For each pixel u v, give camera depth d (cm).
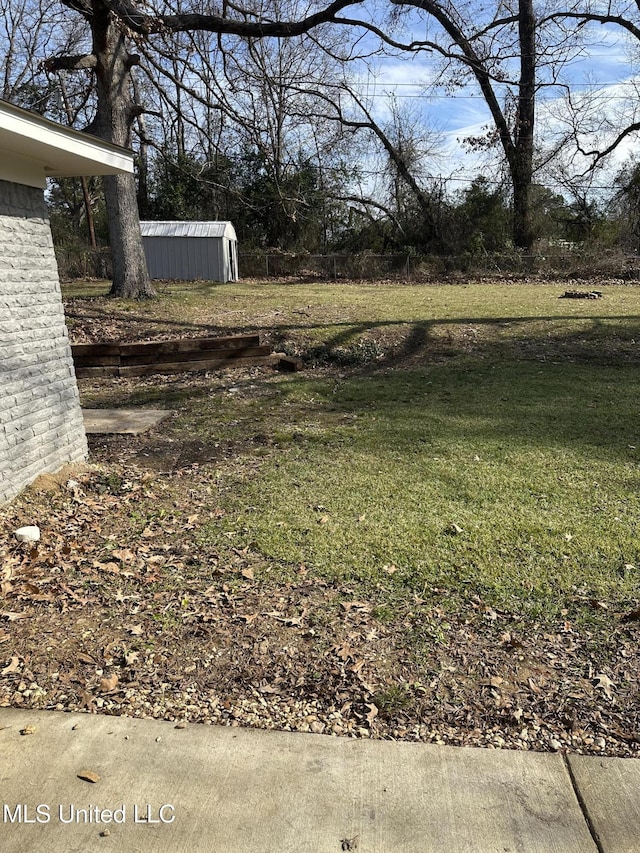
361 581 331
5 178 405
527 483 459
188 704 246
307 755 221
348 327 1107
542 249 2467
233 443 581
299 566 347
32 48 2297
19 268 427
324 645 280
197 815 197
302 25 1267
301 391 775
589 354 943
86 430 618
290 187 2561
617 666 264
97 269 2216
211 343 905
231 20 1247
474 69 1393
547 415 639
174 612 308
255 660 271
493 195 2525
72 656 276
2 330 407
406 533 382
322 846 186
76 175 496
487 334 1068
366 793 205
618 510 411
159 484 480
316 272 2447
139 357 884
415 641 282
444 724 235
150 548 376
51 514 418
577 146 2156
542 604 307
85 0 1202
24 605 317
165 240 2070
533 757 220
